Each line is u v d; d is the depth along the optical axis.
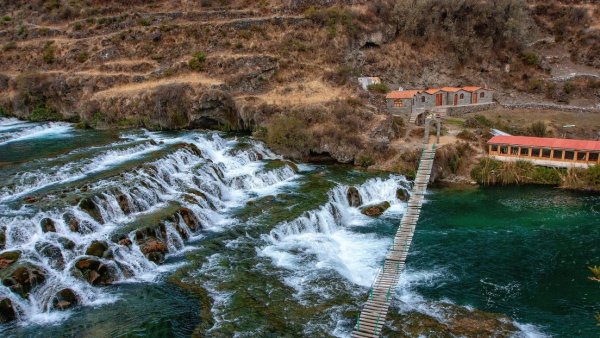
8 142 65.06
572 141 61.91
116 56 89.69
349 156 66.62
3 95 86.69
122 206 44.16
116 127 76.38
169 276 37.66
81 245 38.22
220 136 71.62
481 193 59.12
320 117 70.56
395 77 90.31
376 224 50.97
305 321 32.19
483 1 95.88
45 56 91.25
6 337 30.30
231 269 38.81
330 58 84.69
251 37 88.62
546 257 43.34
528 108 83.56
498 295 37.62
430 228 49.91
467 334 31.58
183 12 95.62
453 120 77.00
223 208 50.94
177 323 31.56
